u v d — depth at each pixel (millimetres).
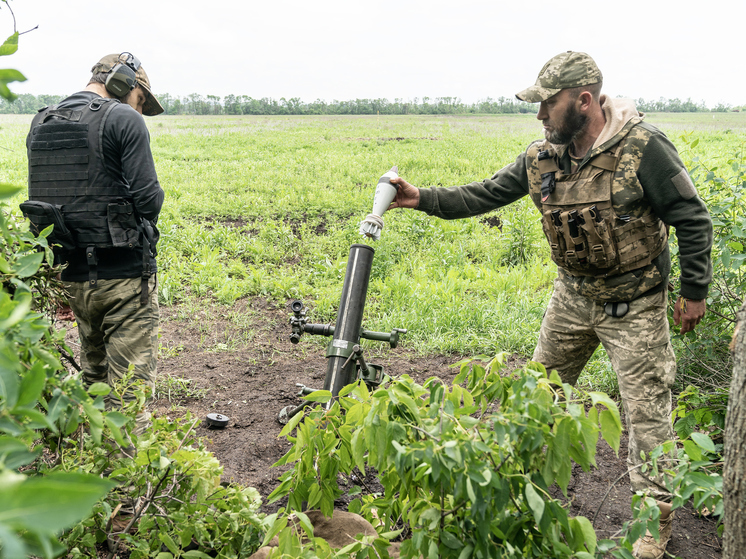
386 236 7309
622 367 2287
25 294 1113
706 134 23875
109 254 2432
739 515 1368
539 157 2354
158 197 2451
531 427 1285
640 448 2260
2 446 702
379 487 2713
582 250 2238
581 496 2742
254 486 2740
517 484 1335
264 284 5723
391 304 5215
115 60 2562
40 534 556
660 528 2223
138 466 1705
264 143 22625
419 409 1480
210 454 1806
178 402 3580
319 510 1900
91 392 1262
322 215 9406
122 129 2379
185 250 6988
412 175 13398
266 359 4277
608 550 1490
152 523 1676
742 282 3123
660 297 2250
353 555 1564
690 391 2436
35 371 807
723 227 3119
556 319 2496
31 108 55625
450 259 6605
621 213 2168
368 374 2535
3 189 541
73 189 2363
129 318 2496
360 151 20078
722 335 3264
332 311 5164
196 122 43531
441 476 1316
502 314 4891
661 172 2102
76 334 4301
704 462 1519
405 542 1450
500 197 2740
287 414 3264
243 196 10406
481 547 1298
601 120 2213
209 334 4727
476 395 1623
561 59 2158
